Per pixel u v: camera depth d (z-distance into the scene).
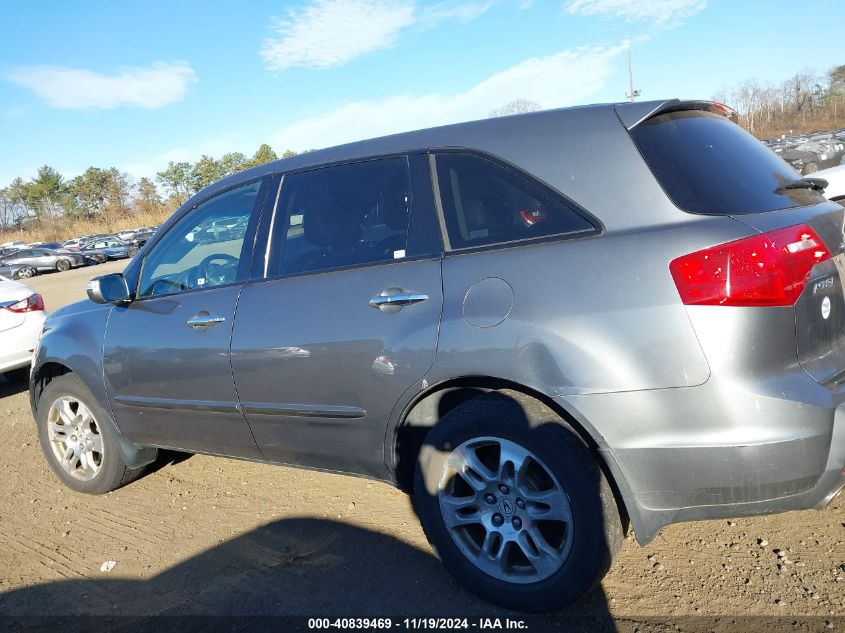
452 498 2.66
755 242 2.22
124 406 3.76
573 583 2.40
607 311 2.30
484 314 2.49
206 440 3.52
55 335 4.07
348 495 3.75
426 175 2.84
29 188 91.12
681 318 2.22
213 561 3.20
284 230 3.20
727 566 2.74
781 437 2.17
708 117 2.79
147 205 87.62
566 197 2.50
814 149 24.44
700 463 2.22
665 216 2.35
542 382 2.37
